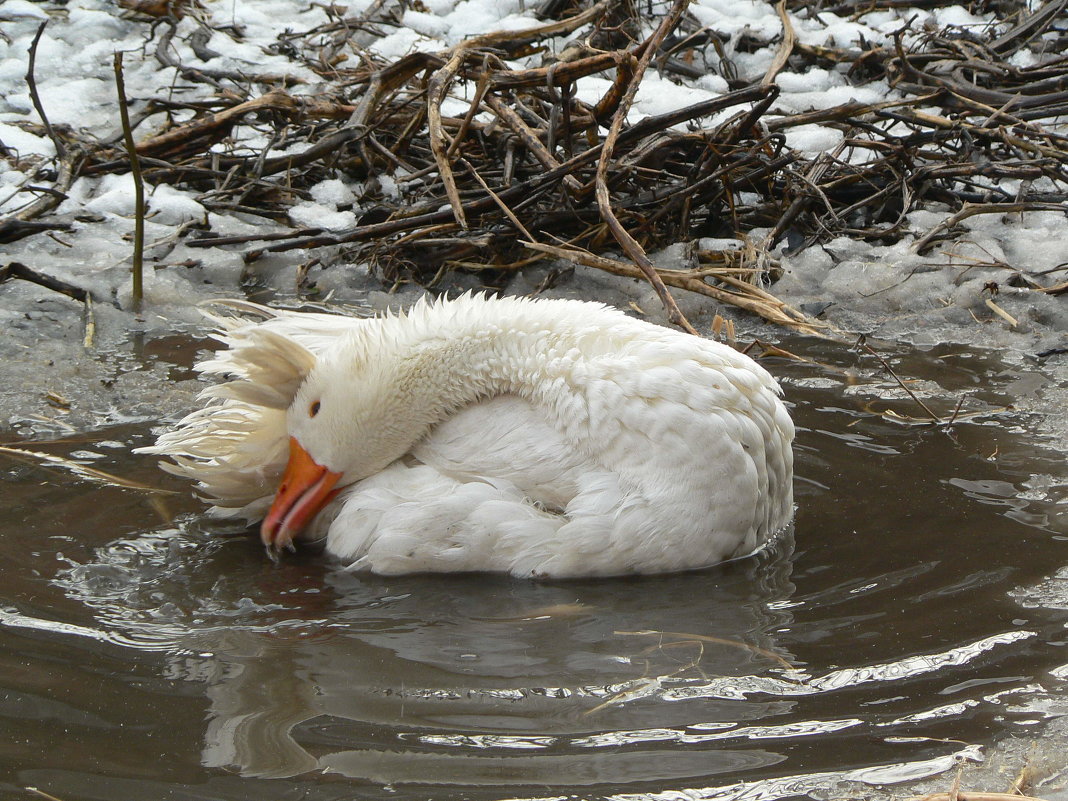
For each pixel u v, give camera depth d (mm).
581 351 9094
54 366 11922
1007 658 7383
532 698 7008
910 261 14719
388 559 8688
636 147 15617
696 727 6715
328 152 15578
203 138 16188
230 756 6379
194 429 9500
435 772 6262
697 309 13922
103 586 8328
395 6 21609
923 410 11320
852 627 7820
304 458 9281
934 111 18188
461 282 14734
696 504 8586
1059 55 19391
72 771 6215
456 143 13789
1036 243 15086
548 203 15508
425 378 9195
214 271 14539
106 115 18109
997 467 10141
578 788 6145
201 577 8586
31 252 14469
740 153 15508
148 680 7156
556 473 8812
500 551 8656
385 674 7281
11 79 19078
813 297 14195
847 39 20406
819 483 9961
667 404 8633
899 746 6531
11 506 9328
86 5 22156
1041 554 8688
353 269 14781
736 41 20250
